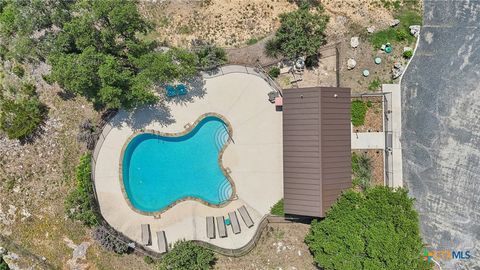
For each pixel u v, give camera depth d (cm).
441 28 3447
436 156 3441
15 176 3744
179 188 3653
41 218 3719
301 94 3288
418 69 3466
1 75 3719
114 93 3142
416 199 3459
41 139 3712
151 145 3653
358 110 3503
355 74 3528
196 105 3584
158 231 3591
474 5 3403
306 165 3294
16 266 3750
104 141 3606
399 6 3509
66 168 3684
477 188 3403
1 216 3747
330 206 3278
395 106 3481
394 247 2952
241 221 3572
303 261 3519
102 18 3197
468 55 3406
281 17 3469
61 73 3119
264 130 3562
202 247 3528
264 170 3566
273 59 3556
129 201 3594
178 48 3584
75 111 3669
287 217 3522
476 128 3397
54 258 3703
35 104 3638
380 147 3497
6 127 3672
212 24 3612
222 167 3588
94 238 3612
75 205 3588
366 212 3078
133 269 3600
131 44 3228
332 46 3538
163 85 3578
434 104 3444
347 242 3039
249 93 3562
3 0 3656
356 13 3534
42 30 3462
